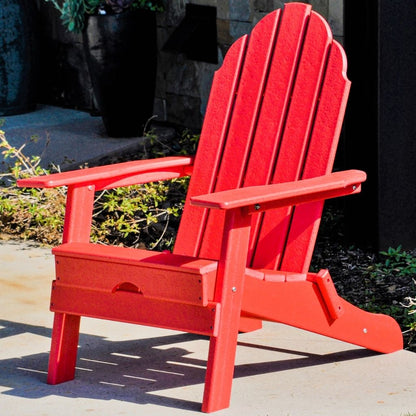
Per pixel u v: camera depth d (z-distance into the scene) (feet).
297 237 15.70
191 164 17.21
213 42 34.24
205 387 13.71
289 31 16.97
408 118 22.71
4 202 25.27
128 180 16.16
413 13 22.31
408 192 23.15
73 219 15.23
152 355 16.63
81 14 34.50
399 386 15.14
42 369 15.93
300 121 16.38
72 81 41.81
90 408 13.97
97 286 14.40
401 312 19.81
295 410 13.82
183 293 13.56
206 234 16.81
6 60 39.83
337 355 16.70
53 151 33.78
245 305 14.44
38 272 21.45
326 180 14.33
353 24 22.71
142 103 35.09
